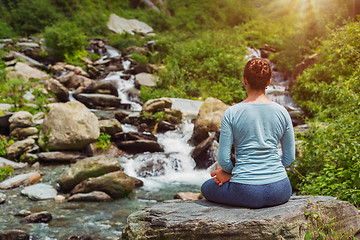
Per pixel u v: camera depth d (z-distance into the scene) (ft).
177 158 25.61
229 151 7.15
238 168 7.26
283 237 6.75
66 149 26.27
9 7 65.87
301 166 16.53
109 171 19.99
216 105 28.63
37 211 16.48
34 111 32.37
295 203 7.57
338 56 31.32
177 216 7.31
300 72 40.29
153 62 55.31
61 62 52.54
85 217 15.81
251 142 7.10
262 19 84.02
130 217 7.79
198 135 27.43
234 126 7.13
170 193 19.99
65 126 26.21
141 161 25.05
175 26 85.35
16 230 13.38
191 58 48.78
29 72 42.98
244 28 77.61
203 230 6.91
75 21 69.77
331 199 8.02
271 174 7.10
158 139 29.30
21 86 37.70
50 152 25.49
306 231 7.02
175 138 29.60
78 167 19.97
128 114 33.55
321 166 15.28
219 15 93.76
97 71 49.52
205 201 8.33
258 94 7.36
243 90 42.42
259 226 6.71
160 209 7.78
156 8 94.07
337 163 14.15
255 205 7.20
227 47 51.49
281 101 38.47
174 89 42.34
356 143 13.42
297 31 52.85
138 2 92.07
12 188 20.16
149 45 63.67
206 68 45.93
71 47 54.08
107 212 16.57
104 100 38.75
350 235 7.50
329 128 16.11
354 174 12.25
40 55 51.75
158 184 21.99
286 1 88.58
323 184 12.44
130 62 55.16
